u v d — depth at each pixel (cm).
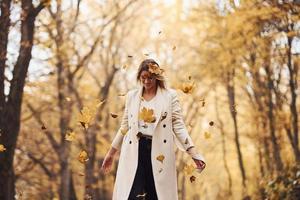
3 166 1209
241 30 1775
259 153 2248
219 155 4147
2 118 1217
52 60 1917
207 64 2292
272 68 1933
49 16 1728
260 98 2195
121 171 510
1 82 1222
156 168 501
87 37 2248
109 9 2277
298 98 2136
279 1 1530
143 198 486
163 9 2570
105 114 2592
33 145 2352
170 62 2741
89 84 2627
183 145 510
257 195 1709
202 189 4466
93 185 2227
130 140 509
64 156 1980
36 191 2383
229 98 2494
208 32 2127
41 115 2298
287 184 1300
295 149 1783
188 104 2709
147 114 486
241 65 2142
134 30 2742
